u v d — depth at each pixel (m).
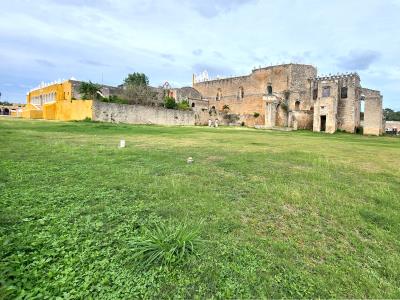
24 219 4.24
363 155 13.36
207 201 5.33
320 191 6.37
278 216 4.88
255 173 7.98
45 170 7.25
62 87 47.88
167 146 13.88
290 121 51.84
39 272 3.03
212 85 70.38
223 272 3.20
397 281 3.23
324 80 50.22
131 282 2.96
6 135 15.59
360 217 4.95
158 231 3.80
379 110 44.06
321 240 4.10
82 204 4.98
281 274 3.23
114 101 43.38
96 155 9.84
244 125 59.78
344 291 3.00
